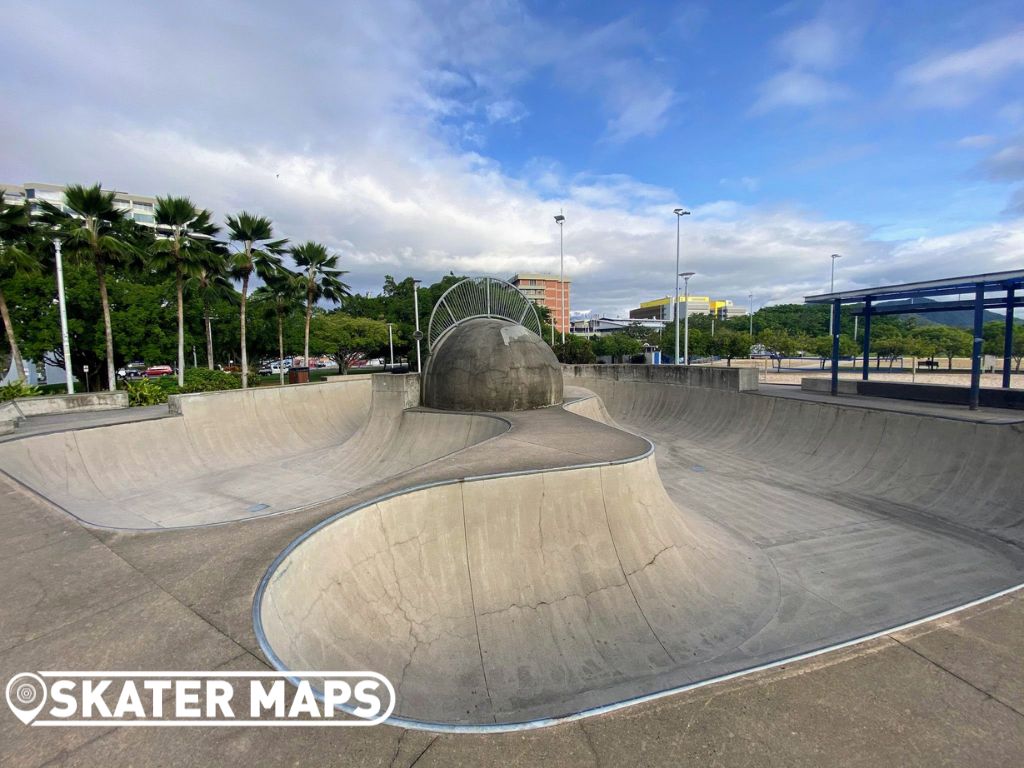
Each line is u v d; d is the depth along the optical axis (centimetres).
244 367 2588
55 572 532
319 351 4266
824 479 1439
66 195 1891
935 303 1902
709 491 1372
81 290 2461
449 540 748
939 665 381
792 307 9556
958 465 1234
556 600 747
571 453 962
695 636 730
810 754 291
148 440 1539
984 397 1559
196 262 2256
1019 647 407
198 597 474
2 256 1889
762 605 819
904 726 317
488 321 1945
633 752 288
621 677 642
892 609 807
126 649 392
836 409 1595
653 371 2503
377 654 588
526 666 649
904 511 1195
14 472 1149
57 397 1789
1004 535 1031
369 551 681
